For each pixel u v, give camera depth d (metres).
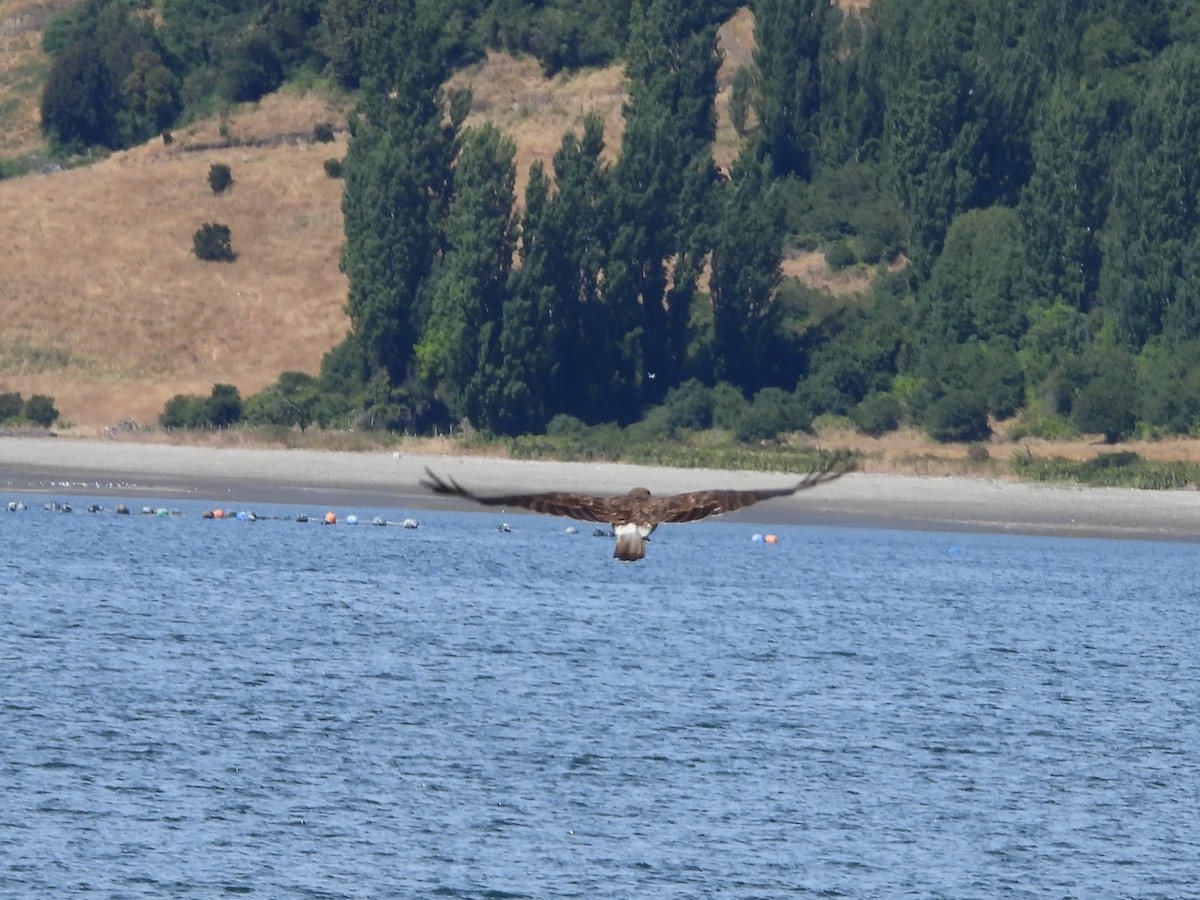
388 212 84.25
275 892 19.77
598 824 23.05
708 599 45.28
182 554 50.41
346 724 28.58
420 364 82.31
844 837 22.88
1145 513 66.75
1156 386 83.12
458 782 24.98
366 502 66.19
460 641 37.19
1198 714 31.80
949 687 33.75
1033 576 52.12
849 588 48.22
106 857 20.83
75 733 27.09
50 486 64.88
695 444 80.75
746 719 29.97
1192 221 87.62
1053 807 24.75
